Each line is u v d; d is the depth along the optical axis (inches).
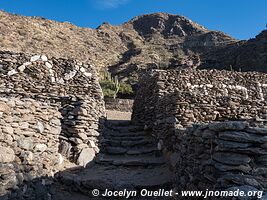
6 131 217.9
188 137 239.5
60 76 419.5
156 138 369.4
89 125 343.3
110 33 1913.1
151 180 281.7
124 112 622.2
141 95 482.9
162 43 2006.6
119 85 880.3
